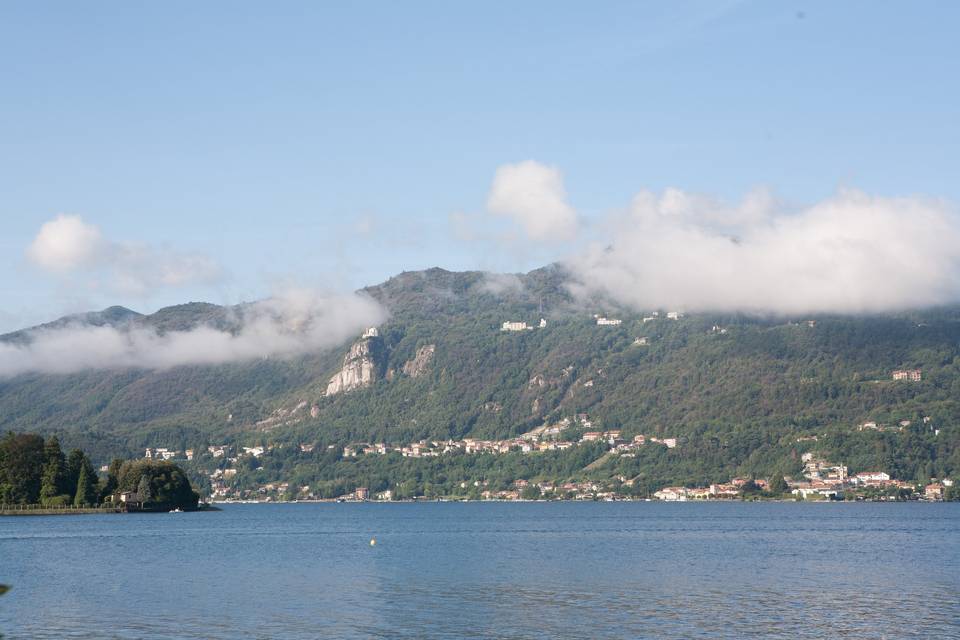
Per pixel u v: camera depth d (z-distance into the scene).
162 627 105.25
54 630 103.81
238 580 145.00
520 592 130.62
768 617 110.69
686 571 156.12
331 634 101.50
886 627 104.50
